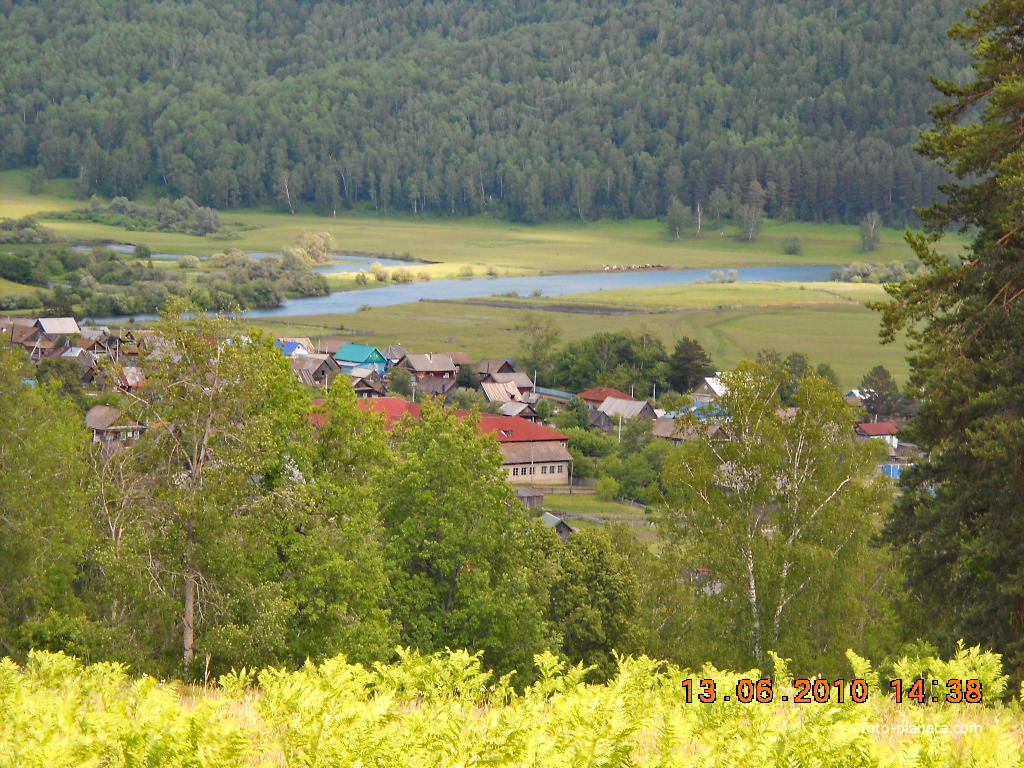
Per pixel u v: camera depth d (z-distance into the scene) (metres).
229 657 92.81
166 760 29.52
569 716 32.28
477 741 29.84
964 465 84.62
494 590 115.88
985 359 81.19
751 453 111.12
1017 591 76.44
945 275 86.38
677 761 29.91
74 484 130.88
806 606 108.38
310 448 110.56
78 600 124.88
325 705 33.22
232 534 94.00
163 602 91.50
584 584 150.25
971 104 92.75
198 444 96.25
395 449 130.50
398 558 116.38
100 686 45.00
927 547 89.19
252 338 111.19
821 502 110.81
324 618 102.88
